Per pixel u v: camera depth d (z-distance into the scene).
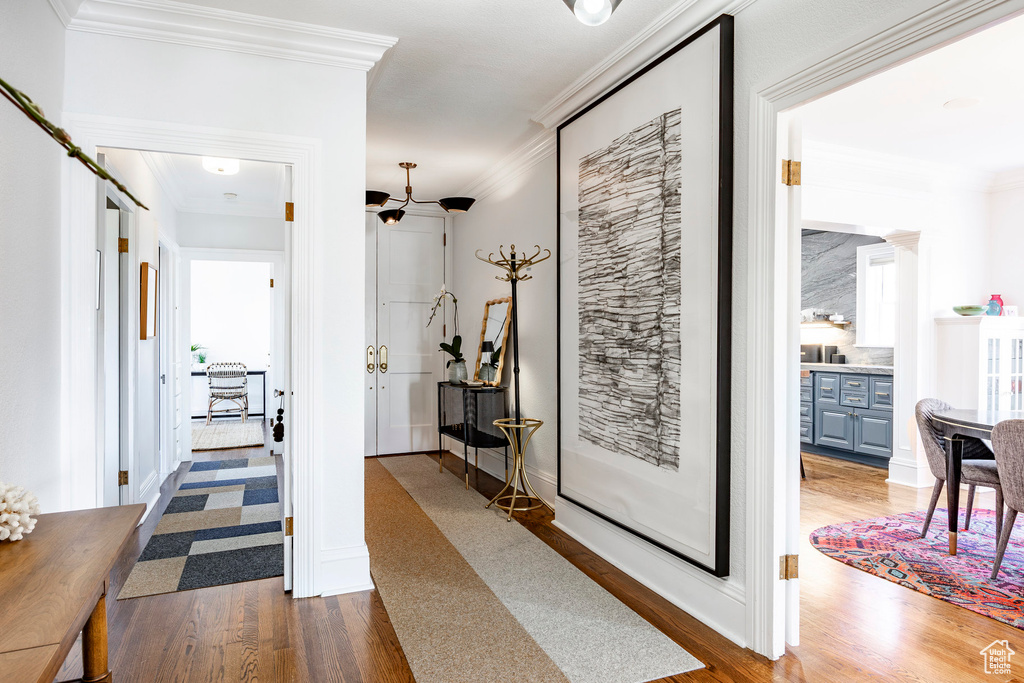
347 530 2.73
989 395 4.48
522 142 4.21
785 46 2.07
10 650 0.90
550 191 4.04
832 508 4.07
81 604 1.06
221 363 8.44
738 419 2.26
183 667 2.05
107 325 3.46
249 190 5.33
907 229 4.52
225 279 9.25
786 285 2.15
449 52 2.84
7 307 1.86
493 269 5.10
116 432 3.65
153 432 4.35
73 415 2.36
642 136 2.74
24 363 1.99
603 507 3.12
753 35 2.21
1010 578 2.86
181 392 5.76
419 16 2.50
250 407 9.02
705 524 2.37
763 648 2.15
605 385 3.08
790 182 2.14
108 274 3.48
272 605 2.56
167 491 4.62
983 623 2.41
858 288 6.18
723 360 2.27
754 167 2.18
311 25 2.55
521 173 4.50
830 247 6.48
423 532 3.57
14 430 1.92
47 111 2.17
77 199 2.36
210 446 6.53
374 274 6.02
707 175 2.34
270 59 2.61
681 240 2.49
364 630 2.33
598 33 2.66
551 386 4.07
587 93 3.20
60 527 1.46
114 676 1.98
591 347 3.20
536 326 4.30
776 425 2.12
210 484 4.85
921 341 4.68
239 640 2.25
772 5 2.13
